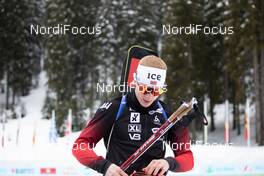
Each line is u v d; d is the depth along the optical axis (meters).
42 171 8.65
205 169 8.90
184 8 31.19
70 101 31.52
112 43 34.59
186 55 32.94
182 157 3.55
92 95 29.61
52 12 32.72
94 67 35.06
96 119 3.61
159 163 3.25
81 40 33.72
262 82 29.62
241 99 31.27
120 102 3.63
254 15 27.86
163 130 3.38
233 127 40.84
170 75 32.84
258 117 29.56
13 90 48.16
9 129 35.19
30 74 46.41
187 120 3.50
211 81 36.88
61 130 29.58
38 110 47.94
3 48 40.25
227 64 30.84
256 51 29.17
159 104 3.69
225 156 9.19
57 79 35.97
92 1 33.03
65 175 8.68
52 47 35.28
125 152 3.53
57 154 9.16
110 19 34.06
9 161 8.73
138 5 35.28
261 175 9.27
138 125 3.57
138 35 34.94
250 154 9.32
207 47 33.94
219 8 32.81
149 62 3.52
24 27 38.84
